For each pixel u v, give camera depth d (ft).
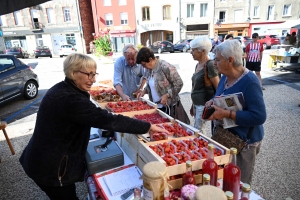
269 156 10.20
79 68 4.65
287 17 83.66
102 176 5.09
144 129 5.12
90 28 84.89
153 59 8.34
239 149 5.41
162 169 3.44
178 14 80.74
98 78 29.22
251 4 81.05
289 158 9.97
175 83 8.57
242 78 5.28
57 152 4.60
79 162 4.97
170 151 5.15
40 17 79.82
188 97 20.22
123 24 82.58
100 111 4.64
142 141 5.39
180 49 70.03
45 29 81.00
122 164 5.54
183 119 9.12
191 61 44.09
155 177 3.31
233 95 5.24
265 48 68.90
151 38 85.35
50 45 82.99
